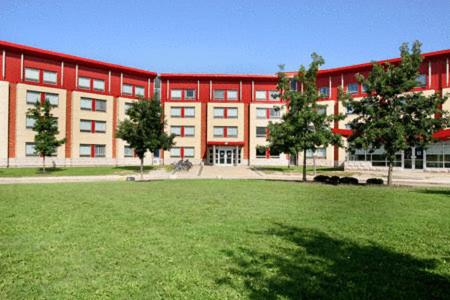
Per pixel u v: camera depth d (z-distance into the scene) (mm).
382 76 19766
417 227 8414
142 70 50938
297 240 7148
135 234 7586
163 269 5410
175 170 39406
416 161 37500
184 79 53156
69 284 4816
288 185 20219
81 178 29469
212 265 5605
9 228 8109
